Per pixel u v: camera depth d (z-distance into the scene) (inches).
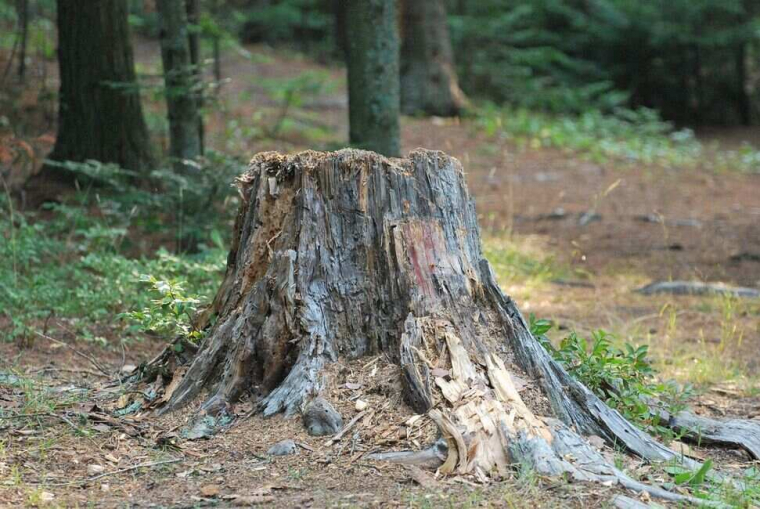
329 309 238.8
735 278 490.3
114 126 492.4
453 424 207.8
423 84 1031.6
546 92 1190.3
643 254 542.6
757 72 1437.0
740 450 245.6
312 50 1352.1
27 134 547.2
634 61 1348.4
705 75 1374.3
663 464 220.2
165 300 267.1
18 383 270.4
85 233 385.1
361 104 460.4
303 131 815.7
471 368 222.5
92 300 348.8
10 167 497.0
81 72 492.4
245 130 729.0
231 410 234.1
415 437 213.8
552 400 225.1
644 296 450.3
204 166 432.5
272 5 1387.8
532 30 1289.4
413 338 227.9
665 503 194.7
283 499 192.5
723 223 634.2
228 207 435.5
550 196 716.0
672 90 1353.3
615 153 930.7
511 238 560.7
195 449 220.8
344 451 214.1
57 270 378.0
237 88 953.5
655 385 274.5
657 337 373.7
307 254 239.3
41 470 209.5
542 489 193.9
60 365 301.3
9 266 374.6
